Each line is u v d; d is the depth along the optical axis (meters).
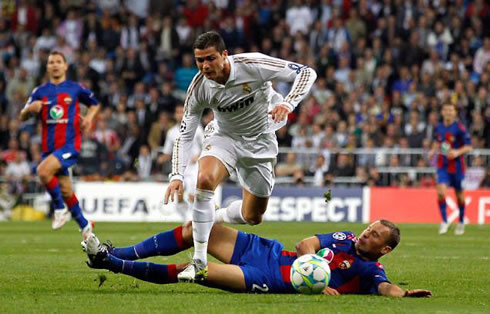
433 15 92.44
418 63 88.75
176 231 25.11
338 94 85.00
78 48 93.94
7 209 78.56
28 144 81.31
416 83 85.88
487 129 80.38
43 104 42.28
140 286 26.31
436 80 86.00
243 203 29.33
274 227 65.06
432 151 60.69
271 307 21.22
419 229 65.56
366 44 91.81
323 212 74.44
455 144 60.28
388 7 93.38
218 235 24.47
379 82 86.94
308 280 23.44
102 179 78.00
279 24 94.06
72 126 42.44
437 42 91.50
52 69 42.53
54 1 99.62
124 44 94.19
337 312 20.48
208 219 24.17
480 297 24.47
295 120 84.19
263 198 29.03
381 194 74.44
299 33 91.31
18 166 79.69
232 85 26.12
